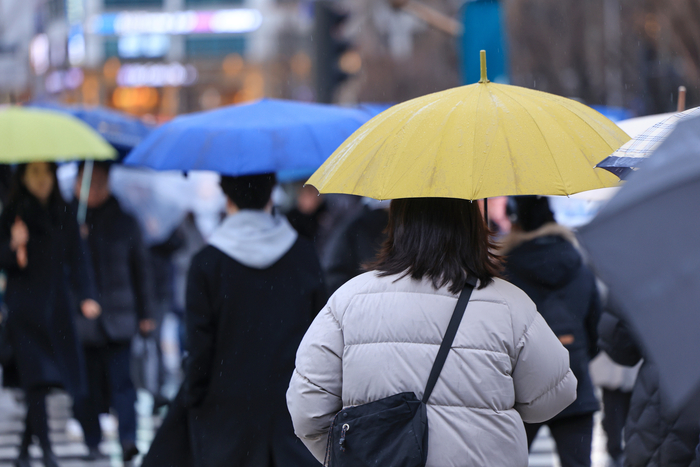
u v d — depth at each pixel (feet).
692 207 17.58
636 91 200.54
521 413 25.81
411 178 24.63
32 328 55.21
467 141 25.02
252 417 37.42
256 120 41.22
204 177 106.63
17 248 54.95
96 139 59.41
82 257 56.85
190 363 37.45
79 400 60.18
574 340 40.22
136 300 62.34
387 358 24.64
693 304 16.88
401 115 26.84
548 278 40.24
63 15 522.06
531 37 228.02
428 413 24.18
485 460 23.95
